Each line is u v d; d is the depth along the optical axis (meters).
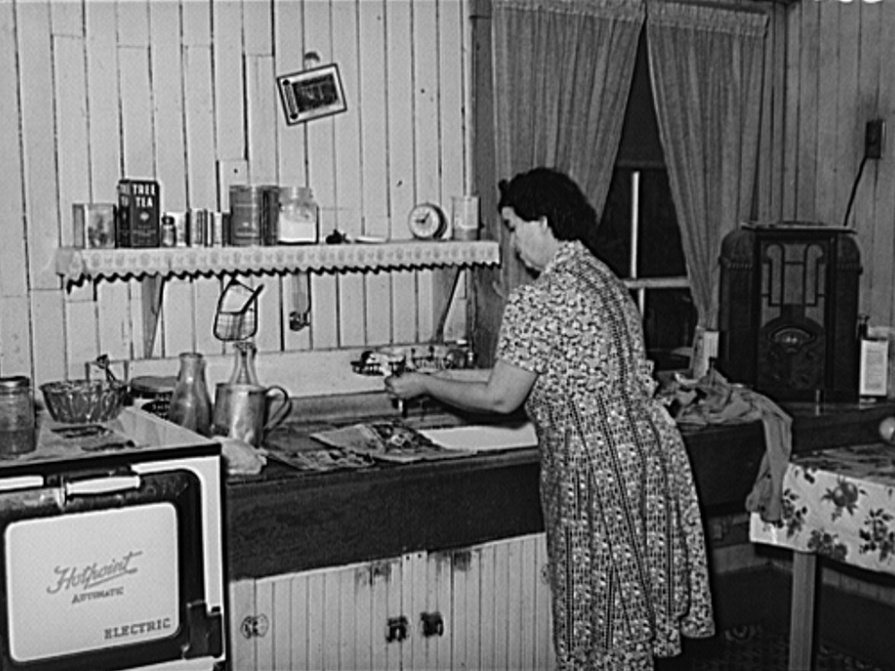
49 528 2.06
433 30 3.28
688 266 3.71
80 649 2.11
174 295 3.00
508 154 3.32
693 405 3.15
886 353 3.51
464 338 3.41
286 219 2.94
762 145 3.93
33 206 2.80
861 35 3.68
